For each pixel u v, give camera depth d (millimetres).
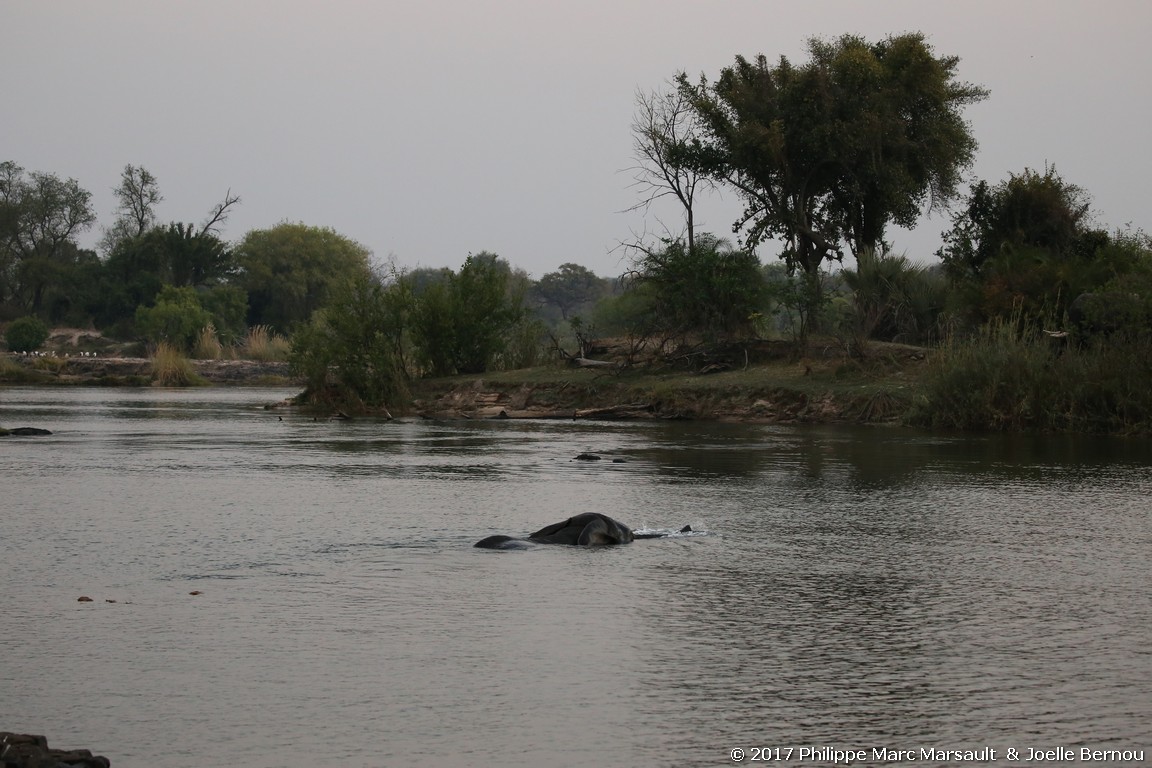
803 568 16141
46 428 43938
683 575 15664
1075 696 10547
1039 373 40625
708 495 23750
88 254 151250
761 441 36750
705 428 42938
